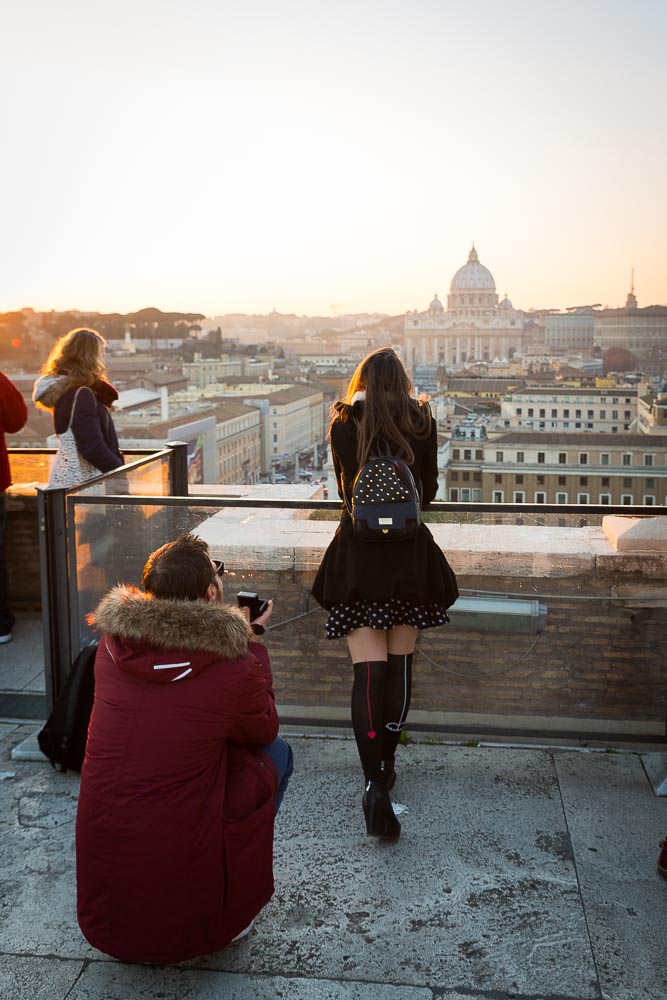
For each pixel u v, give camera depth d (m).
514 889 2.75
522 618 3.66
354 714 3.02
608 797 3.29
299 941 2.53
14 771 3.56
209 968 2.43
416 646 3.75
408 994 2.32
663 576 3.58
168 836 2.26
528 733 3.73
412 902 2.70
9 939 2.57
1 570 5.15
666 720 3.65
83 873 2.34
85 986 2.37
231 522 3.78
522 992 2.32
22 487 5.85
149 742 2.29
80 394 4.85
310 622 3.80
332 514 3.73
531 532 3.61
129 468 4.27
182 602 2.36
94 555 3.84
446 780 3.42
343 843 3.02
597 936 2.53
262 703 2.42
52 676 3.89
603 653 3.65
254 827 2.40
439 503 3.63
